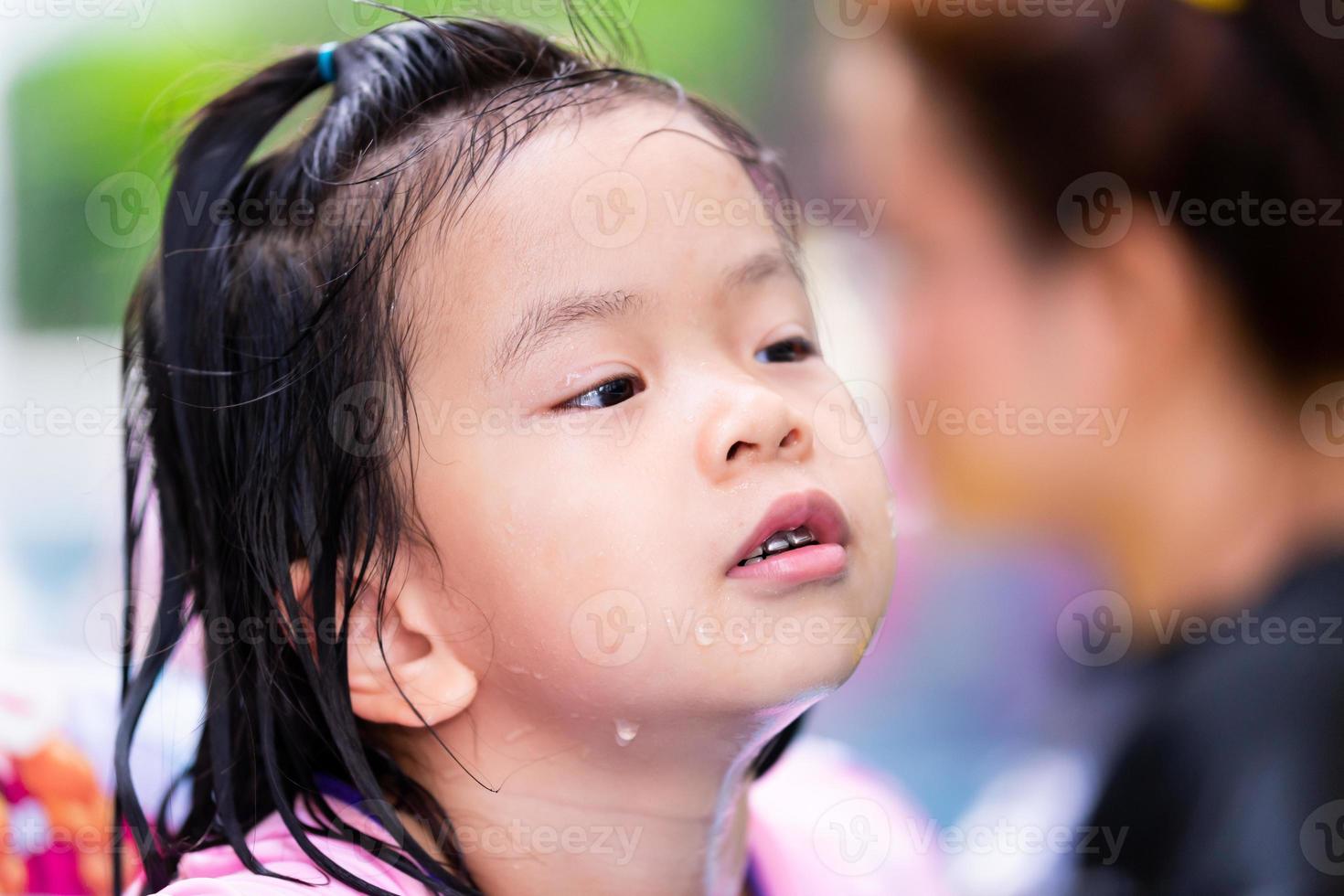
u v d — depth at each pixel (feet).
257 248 4.75
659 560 4.04
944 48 5.52
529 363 4.18
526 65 5.00
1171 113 5.24
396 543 4.36
